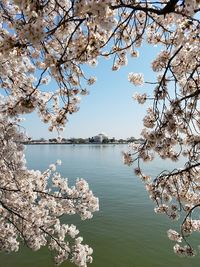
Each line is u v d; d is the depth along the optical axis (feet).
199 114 19.17
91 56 13.42
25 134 20.17
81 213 26.96
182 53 17.70
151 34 18.60
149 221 67.62
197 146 18.17
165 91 16.88
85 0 8.57
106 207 81.30
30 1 8.79
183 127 17.48
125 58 19.27
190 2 9.38
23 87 20.88
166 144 16.83
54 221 28.17
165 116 16.24
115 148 524.52
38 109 20.27
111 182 127.03
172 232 23.67
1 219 27.53
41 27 8.41
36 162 214.69
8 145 20.29
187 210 22.21
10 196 26.58
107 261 48.01
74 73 15.26
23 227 27.14
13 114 13.47
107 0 8.34
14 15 17.02
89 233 60.54
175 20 14.83
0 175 25.91
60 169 176.86
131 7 10.98
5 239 27.66
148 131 17.19
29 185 27.40
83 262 26.32
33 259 47.03
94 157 286.05
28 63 20.71
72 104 16.85
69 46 13.67
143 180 21.59
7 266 44.68
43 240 27.20
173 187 21.22
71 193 27.40
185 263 46.09
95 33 12.62
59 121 15.43
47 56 11.15
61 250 26.50
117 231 61.46
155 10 11.01
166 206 22.08
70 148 530.68
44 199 28.48
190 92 18.83
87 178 139.33
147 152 18.67
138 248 52.65
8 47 9.76
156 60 18.99
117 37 17.76
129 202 87.40
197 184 20.56
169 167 163.02
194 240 53.88
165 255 49.21
